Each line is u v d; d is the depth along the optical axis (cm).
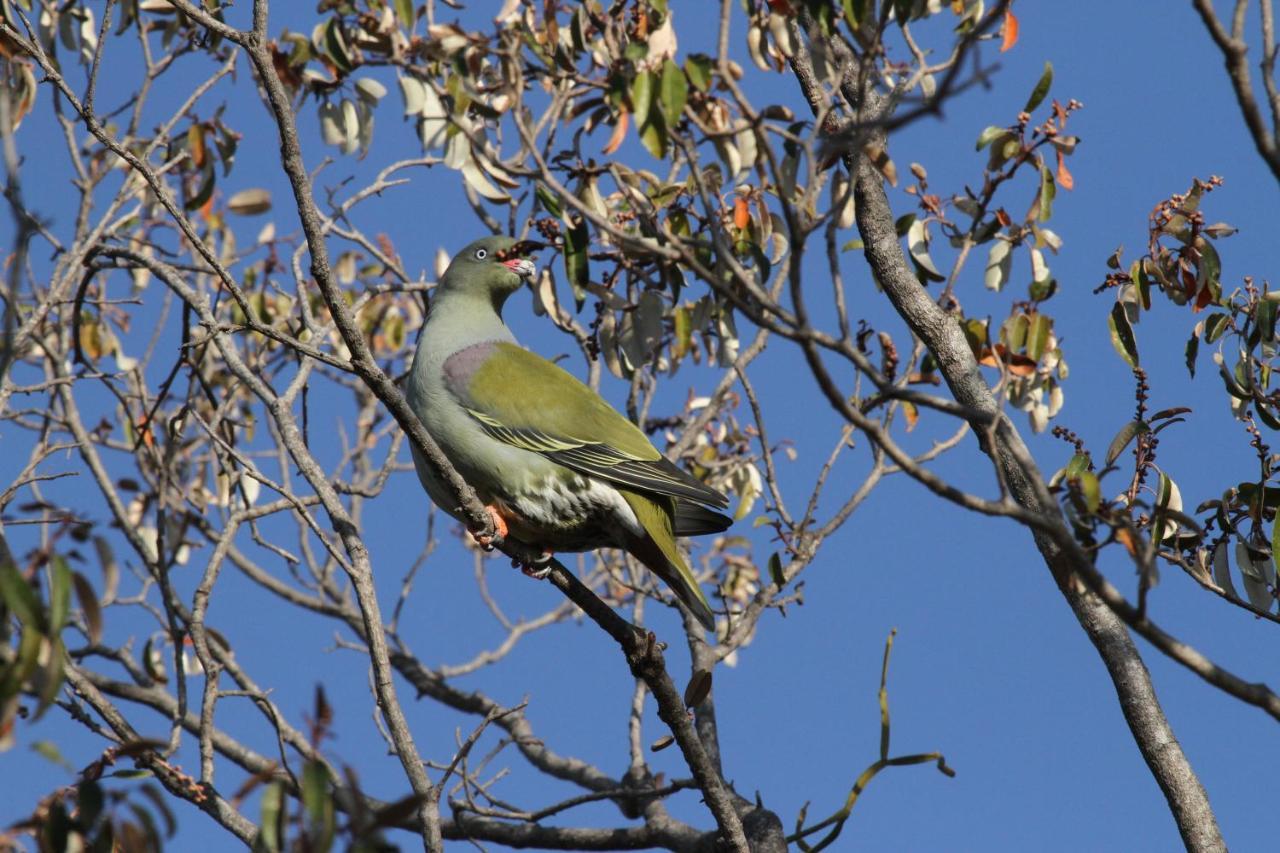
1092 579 707
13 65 1162
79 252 1195
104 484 1362
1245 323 1038
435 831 903
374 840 609
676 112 823
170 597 1120
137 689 1507
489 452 1181
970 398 1021
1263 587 1012
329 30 997
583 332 1385
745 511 1461
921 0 964
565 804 1152
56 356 1427
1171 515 903
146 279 1573
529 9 981
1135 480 970
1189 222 1032
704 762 1016
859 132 651
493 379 1199
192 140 1288
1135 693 1000
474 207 1345
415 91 1037
